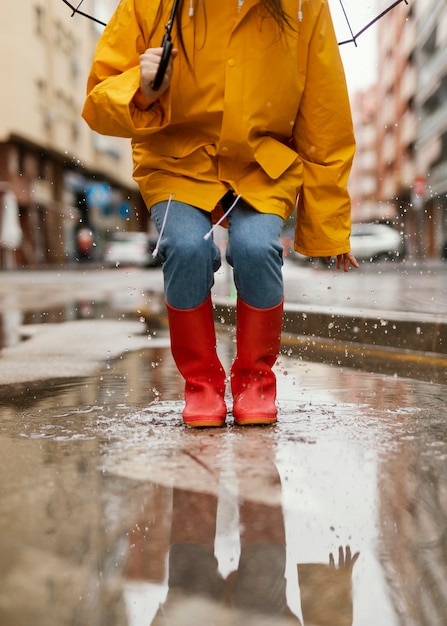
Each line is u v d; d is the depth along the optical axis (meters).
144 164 2.71
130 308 8.82
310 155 2.80
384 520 1.75
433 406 3.05
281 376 3.94
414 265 23.86
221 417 2.68
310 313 5.98
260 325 2.69
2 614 1.32
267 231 2.62
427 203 40.84
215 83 2.58
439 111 36.44
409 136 44.50
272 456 2.27
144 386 3.54
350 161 2.80
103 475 2.09
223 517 1.78
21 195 30.19
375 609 1.35
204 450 2.34
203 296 2.68
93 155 38.47
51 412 2.95
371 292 10.31
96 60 2.68
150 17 2.61
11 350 4.91
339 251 2.79
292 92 2.66
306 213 2.80
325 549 1.60
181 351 2.71
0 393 3.38
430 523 1.73
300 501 1.88
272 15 2.49
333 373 4.05
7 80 28.61
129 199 46.66
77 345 5.16
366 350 5.18
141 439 2.50
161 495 1.93
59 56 32.94
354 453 2.29
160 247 2.64
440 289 10.97
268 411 2.70
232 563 1.54
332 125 2.75
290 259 27.78
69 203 37.06
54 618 1.31
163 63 2.43
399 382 3.71
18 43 28.67
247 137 2.59
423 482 2.02
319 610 1.35
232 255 2.67
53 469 2.15
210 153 2.64
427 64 38.62
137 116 2.57
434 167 39.22
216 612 1.34
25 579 1.45
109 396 3.29
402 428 2.63
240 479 2.05
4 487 1.99
